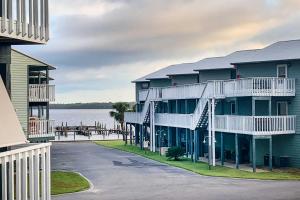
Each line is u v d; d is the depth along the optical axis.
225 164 40.28
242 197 25.45
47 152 13.22
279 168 37.97
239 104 43.03
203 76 50.88
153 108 52.88
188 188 28.58
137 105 66.19
